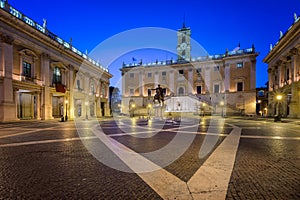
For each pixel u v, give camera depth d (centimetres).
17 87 2200
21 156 591
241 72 4600
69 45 3197
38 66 2561
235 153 628
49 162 528
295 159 554
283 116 3095
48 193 338
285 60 3206
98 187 364
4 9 1950
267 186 366
